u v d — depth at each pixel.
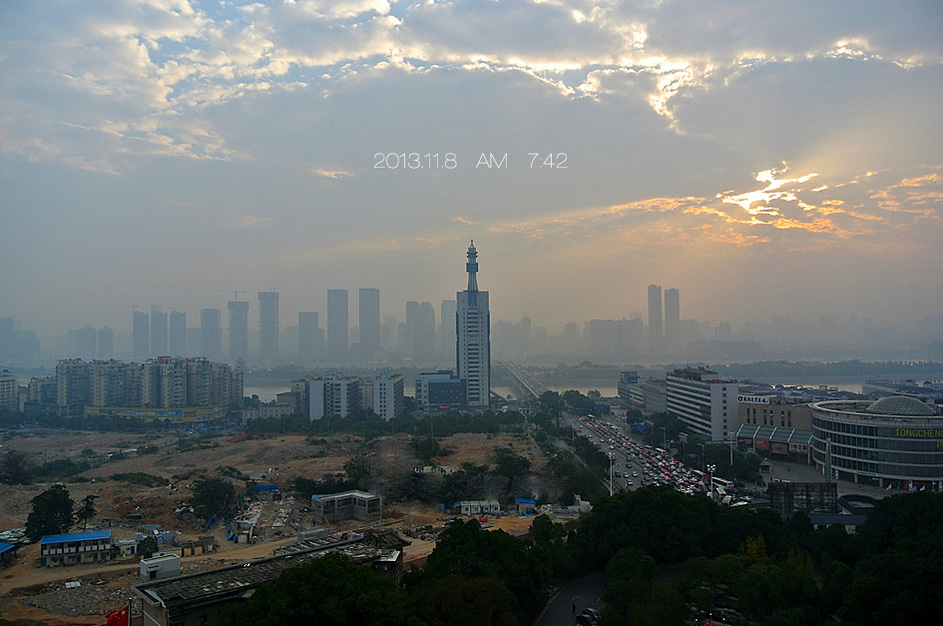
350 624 97.38
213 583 110.69
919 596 106.25
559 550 149.25
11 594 143.50
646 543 147.00
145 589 108.50
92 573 158.12
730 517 151.00
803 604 118.56
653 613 114.44
